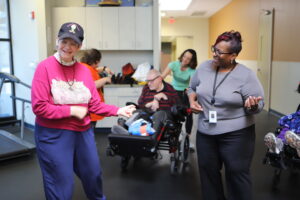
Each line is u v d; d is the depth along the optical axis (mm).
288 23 6238
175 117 3201
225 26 11172
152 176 3275
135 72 5164
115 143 2873
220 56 1995
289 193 2869
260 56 7945
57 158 1833
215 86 2094
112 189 2949
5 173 3371
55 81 1793
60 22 5371
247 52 9250
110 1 5305
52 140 1834
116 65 5742
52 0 5418
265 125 5844
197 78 2242
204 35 14023
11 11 5465
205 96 2123
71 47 1777
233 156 2100
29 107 5449
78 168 2006
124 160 3393
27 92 5441
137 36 5426
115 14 5375
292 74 6086
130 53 5719
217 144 2195
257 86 2035
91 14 5359
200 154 2242
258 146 4387
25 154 3875
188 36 14039
